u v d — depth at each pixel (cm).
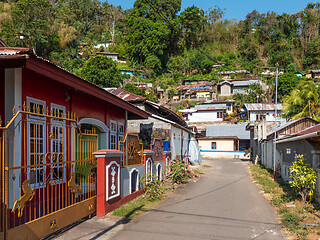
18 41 5791
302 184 902
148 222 714
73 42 7869
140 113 1237
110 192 790
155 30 8431
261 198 1062
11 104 579
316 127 1259
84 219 723
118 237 600
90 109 896
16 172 564
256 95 6103
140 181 1055
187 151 2456
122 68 7962
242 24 10562
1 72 590
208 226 689
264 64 8694
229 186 1357
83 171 870
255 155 3022
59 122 721
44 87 669
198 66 8606
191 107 5838
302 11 9694
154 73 8312
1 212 511
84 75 4150
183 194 1130
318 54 8750
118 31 10269
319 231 629
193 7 9588
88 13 10575
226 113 5416
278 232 648
